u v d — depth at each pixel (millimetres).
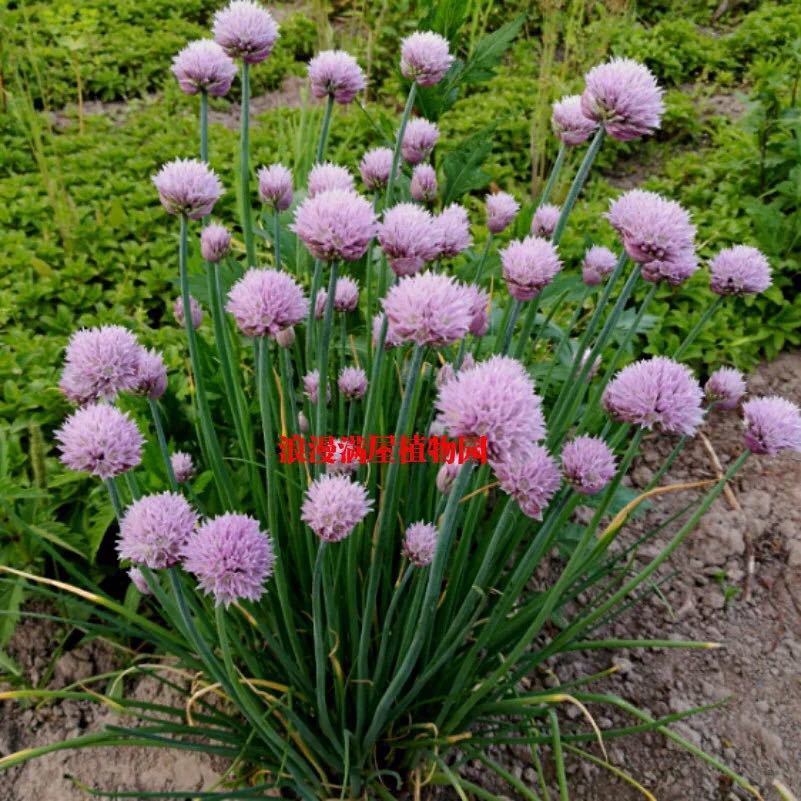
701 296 821
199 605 422
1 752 478
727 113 1262
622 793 480
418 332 268
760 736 516
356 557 374
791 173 867
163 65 1263
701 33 1585
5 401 624
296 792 440
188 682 504
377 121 1042
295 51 1389
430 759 420
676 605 597
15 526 505
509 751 492
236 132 1076
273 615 416
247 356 623
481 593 349
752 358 804
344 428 483
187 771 461
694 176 1081
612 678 545
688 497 685
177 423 528
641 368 327
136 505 305
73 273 802
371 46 1250
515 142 1099
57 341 702
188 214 358
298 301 325
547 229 467
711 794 484
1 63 1046
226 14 409
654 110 350
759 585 616
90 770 465
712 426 750
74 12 1375
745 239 881
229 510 446
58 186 904
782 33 1401
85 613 537
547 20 1004
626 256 387
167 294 804
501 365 268
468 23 1334
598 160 1122
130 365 344
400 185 602
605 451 325
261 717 353
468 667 378
